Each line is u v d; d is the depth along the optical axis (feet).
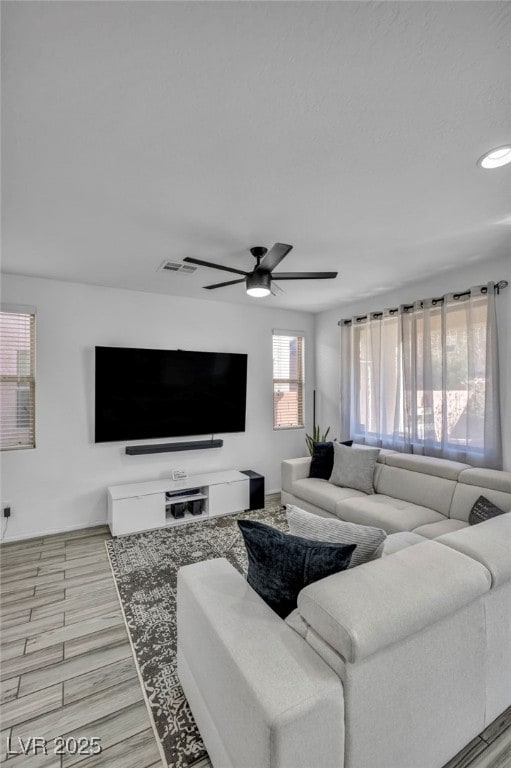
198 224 8.02
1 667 6.31
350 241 9.03
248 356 16.02
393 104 4.58
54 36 3.64
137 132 5.08
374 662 3.62
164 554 10.44
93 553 10.55
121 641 6.97
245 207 7.29
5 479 11.44
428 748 4.19
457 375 11.28
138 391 13.26
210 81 4.21
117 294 13.17
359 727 3.54
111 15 3.43
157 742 4.98
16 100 4.45
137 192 6.69
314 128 5.02
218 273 11.37
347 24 3.55
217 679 4.10
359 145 5.40
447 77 4.17
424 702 4.09
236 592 4.97
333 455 13.43
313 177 6.25
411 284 12.73
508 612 5.09
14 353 11.64
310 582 4.43
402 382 13.00
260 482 14.38
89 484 12.69
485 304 10.56
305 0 3.31
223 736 3.99
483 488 9.32
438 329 11.82
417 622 3.80
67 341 12.33
